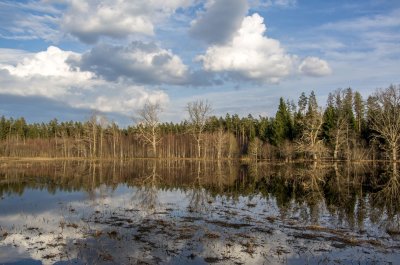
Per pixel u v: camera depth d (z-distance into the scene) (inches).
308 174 1893.5
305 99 4111.7
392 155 2736.2
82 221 764.6
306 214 850.1
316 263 513.0
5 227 713.0
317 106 3078.2
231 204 987.3
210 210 894.4
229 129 4697.3
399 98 2928.2
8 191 1242.0
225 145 3814.0
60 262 512.4
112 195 1151.0
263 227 714.8
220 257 533.6
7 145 4552.2
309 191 1245.7
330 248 579.5
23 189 1293.1
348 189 1290.6
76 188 1326.3
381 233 677.9
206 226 720.3
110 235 647.8
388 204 985.5
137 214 840.3
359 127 3580.2
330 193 1194.0
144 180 1622.8
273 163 3016.7
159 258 527.8
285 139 3538.4
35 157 4249.5
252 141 3705.7
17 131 5556.1
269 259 526.9
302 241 616.7
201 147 4092.0
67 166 2625.5
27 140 5078.7
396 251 568.4
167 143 4665.4
